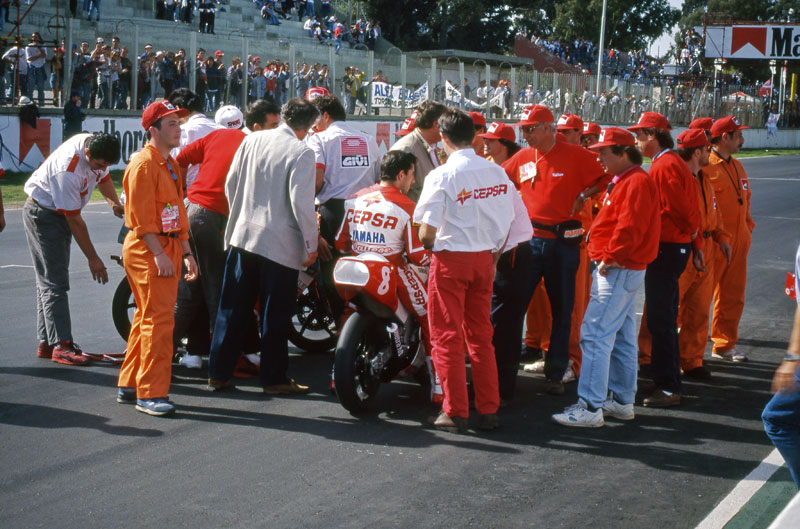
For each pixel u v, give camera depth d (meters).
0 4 22.33
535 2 64.38
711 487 4.39
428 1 55.47
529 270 5.70
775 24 48.84
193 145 6.24
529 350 6.92
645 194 5.11
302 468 4.54
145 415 5.33
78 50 22.19
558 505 4.14
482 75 33.59
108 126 22.31
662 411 5.71
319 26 37.09
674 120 44.88
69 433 4.99
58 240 6.31
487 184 5.04
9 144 20.39
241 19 35.34
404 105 30.34
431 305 5.13
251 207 5.63
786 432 3.61
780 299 9.66
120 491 4.20
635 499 4.23
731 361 7.08
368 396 5.51
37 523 3.84
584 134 7.82
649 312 5.78
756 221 16.95
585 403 5.34
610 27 64.69
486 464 4.65
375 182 6.55
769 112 53.91
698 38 53.12
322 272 6.42
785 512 2.84
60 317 6.36
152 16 32.91
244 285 5.76
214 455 4.70
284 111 5.65
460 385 5.13
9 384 5.87
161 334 5.31
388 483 4.36
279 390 5.84
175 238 5.34
